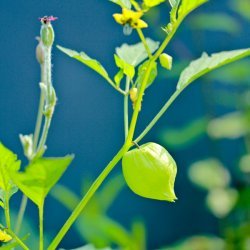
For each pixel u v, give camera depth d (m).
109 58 1.38
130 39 1.37
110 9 1.37
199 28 1.27
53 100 0.56
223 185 1.23
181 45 1.33
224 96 1.27
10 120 1.34
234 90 1.43
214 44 1.42
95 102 1.40
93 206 0.93
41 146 0.56
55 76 1.36
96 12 1.37
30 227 1.04
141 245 0.89
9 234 0.56
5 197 0.54
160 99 1.43
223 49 1.42
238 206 1.21
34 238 1.04
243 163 1.24
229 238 1.21
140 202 1.44
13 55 1.34
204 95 1.26
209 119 1.24
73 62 1.37
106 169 0.55
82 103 1.39
